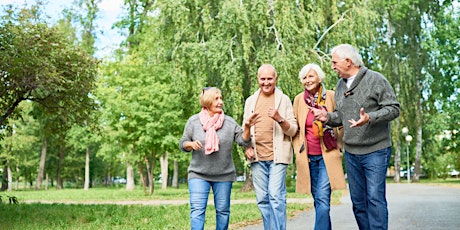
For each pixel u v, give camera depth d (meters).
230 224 9.59
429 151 46.88
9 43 11.09
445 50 36.44
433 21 37.62
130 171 40.81
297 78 20.84
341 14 23.39
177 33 22.59
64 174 67.12
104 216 11.08
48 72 11.30
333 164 5.82
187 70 23.19
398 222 9.68
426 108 40.03
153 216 11.12
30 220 10.41
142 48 28.05
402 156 55.62
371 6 24.00
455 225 9.09
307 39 21.39
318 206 5.95
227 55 21.30
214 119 5.93
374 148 5.17
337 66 5.35
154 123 25.09
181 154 36.03
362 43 23.88
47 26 12.06
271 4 21.50
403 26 35.81
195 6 22.22
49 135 15.82
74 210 12.79
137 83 25.89
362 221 5.44
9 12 11.54
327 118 5.40
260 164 6.04
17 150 52.22
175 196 24.95
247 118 5.77
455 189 26.12
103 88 25.36
